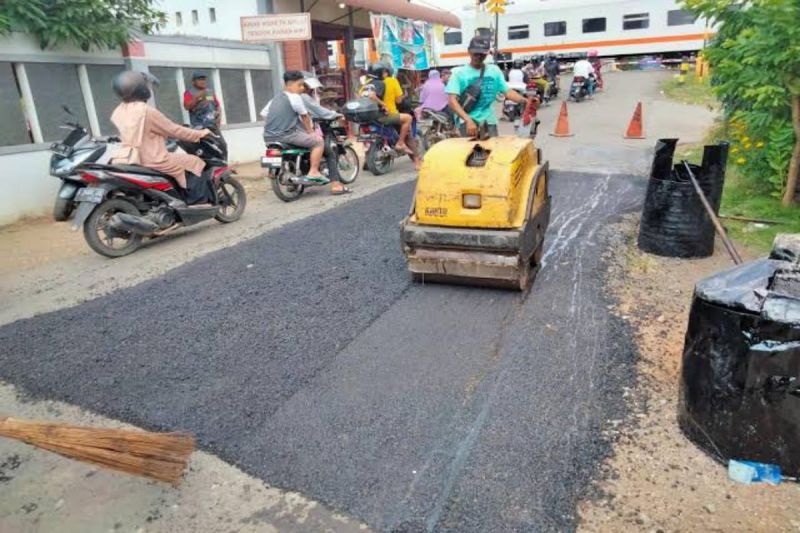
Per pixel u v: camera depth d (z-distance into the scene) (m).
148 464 2.28
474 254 4.09
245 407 2.98
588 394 2.98
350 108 8.63
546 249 5.19
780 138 5.86
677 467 2.46
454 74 5.77
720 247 5.09
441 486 2.40
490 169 3.98
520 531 2.17
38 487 2.54
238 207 6.89
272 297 4.36
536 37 30.45
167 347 3.66
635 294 4.18
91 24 7.75
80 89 8.02
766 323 2.25
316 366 3.36
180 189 6.01
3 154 7.06
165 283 4.77
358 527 2.22
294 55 12.41
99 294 4.64
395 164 10.16
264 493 2.42
